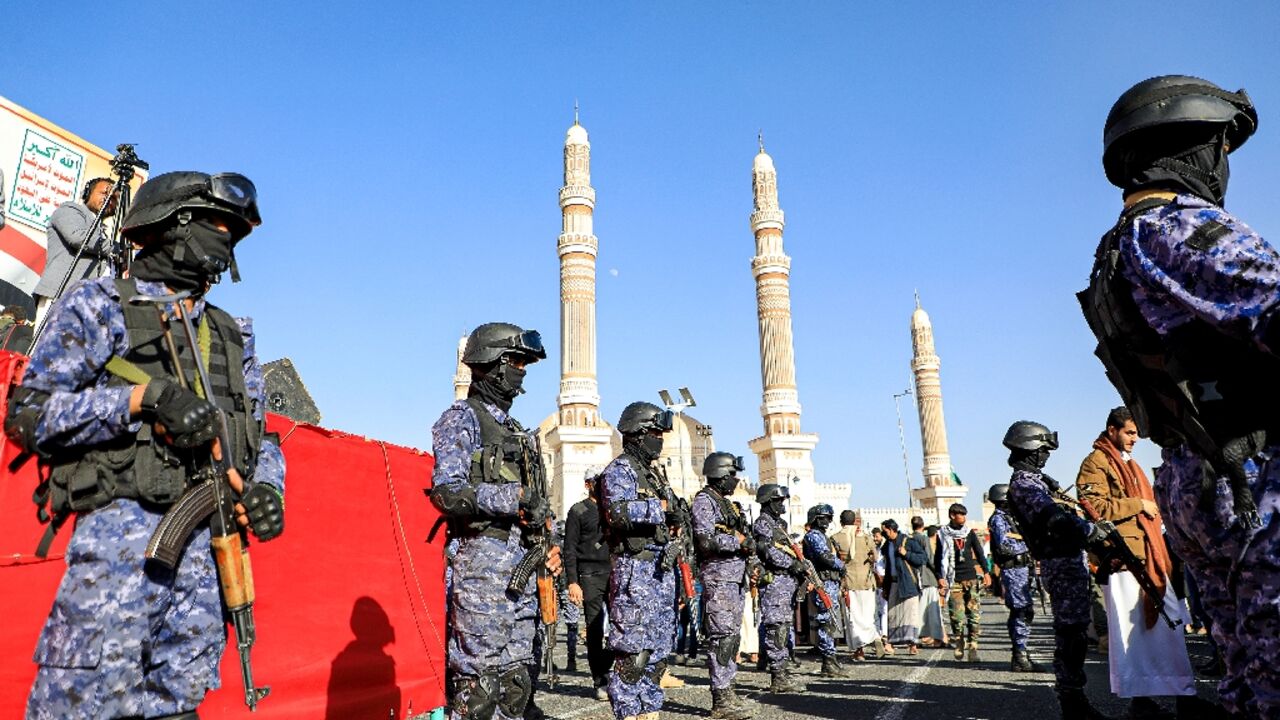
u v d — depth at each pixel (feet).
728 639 20.33
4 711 11.00
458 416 13.43
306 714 14.66
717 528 21.01
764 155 122.62
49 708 7.22
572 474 96.68
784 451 110.01
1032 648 36.65
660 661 18.03
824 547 31.65
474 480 13.11
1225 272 6.66
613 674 17.81
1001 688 23.45
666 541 18.44
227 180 8.91
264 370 19.75
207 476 8.17
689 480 118.32
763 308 115.96
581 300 104.27
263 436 9.64
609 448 99.40
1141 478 17.69
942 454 162.20
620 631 17.69
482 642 12.57
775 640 24.75
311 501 16.43
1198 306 6.84
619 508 17.70
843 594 36.40
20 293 23.44
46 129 24.45
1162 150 7.97
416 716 17.98
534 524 13.47
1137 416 7.95
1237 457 6.87
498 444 13.53
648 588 17.85
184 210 8.57
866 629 36.27
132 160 12.27
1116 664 17.03
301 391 20.39
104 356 7.91
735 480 22.44
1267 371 6.85
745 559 21.30
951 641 43.52
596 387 102.47
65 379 7.75
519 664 12.84
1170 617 16.92
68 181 25.17
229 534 8.35
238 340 9.39
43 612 11.43
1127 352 7.83
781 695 23.91
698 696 24.43
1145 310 7.45
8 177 23.12
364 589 17.25
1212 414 6.98
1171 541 8.05
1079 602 17.30
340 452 17.47
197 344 8.57
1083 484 18.07
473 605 12.65
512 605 12.83
